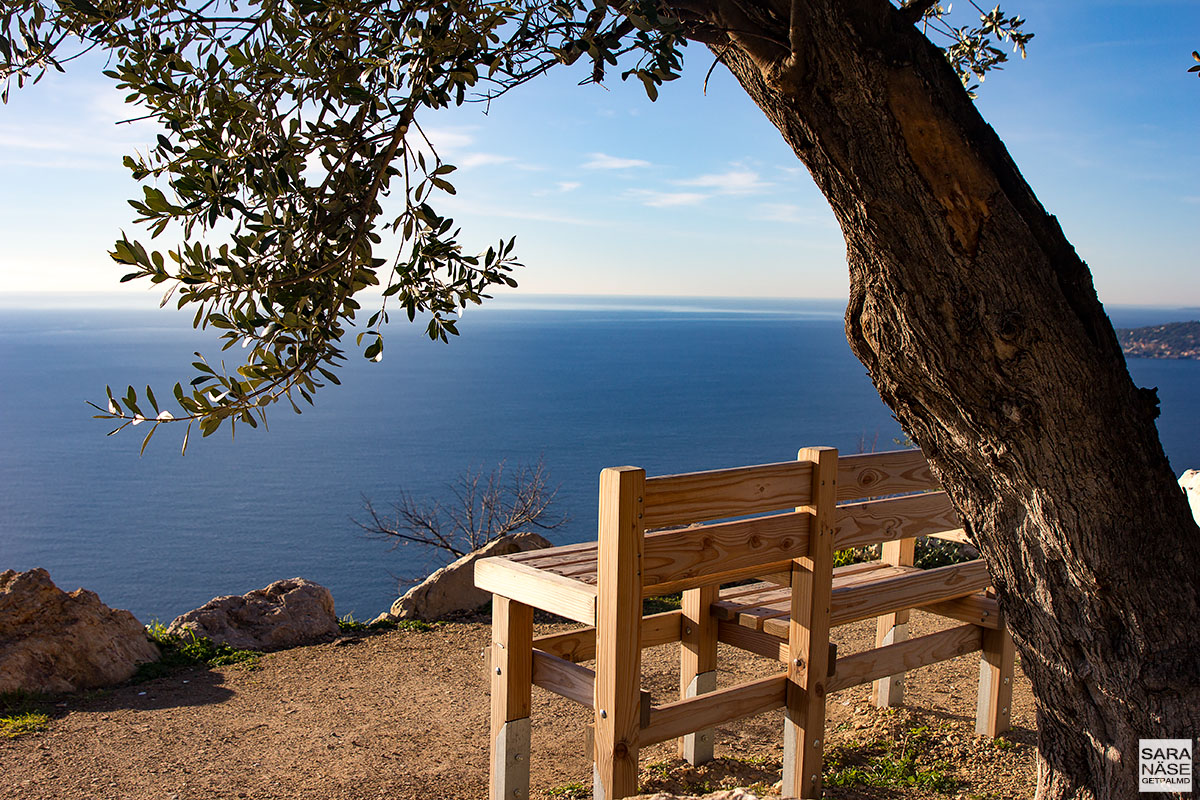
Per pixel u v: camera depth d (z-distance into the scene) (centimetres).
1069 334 199
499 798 315
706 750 400
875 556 768
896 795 350
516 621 313
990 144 190
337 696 496
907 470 365
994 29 383
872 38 173
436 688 512
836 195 195
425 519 1326
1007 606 253
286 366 185
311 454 14150
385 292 208
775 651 346
